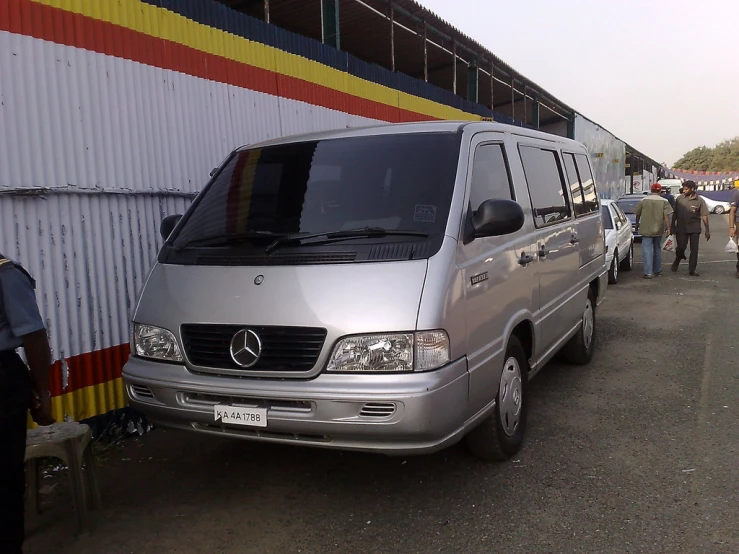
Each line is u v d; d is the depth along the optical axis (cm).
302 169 416
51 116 446
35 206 436
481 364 354
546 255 480
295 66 735
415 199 367
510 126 479
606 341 757
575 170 621
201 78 588
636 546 317
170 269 381
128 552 328
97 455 456
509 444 416
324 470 421
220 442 477
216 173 453
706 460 414
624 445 444
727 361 647
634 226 1819
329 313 317
